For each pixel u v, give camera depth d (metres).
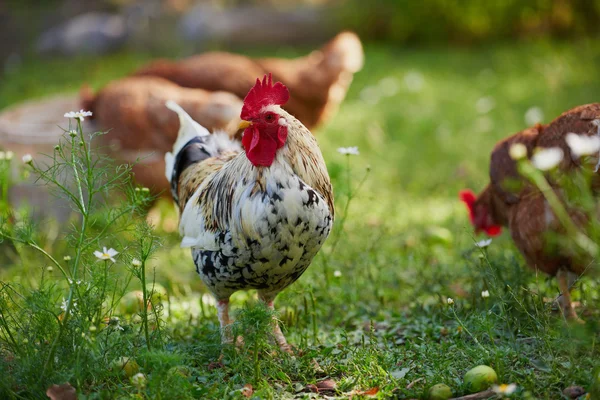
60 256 2.36
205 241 1.82
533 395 1.68
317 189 1.78
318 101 2.74
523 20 5.71
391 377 1.73
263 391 1.72
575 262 1.85
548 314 1.79
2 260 2.42
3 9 6.95
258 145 1.73
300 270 1.82
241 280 1.82
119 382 1.72
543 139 1.87
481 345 1.77
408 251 2.39
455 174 3.06
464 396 1.69
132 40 5.85
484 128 3.69
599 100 3.73
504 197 1.93
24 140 2.55
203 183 1.89
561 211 1.70
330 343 1.92
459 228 2.50
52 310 1.75
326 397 1.74
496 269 1.98
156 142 2.49
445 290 2.10
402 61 5.25
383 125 3.83
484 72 4.80
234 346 1.80
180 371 1.74
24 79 5.12
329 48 2.73
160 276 2.30
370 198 2.32
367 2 5.84
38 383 1.66
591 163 1.77
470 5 5.64
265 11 5.90
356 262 2.23
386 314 2.06
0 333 1.85
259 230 1.74
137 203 1.79
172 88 2.54
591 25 5.57
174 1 5.99
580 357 1.77
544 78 4.38
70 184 2.40
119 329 1.76
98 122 2.54
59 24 6.62
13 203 2.55
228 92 2.65
